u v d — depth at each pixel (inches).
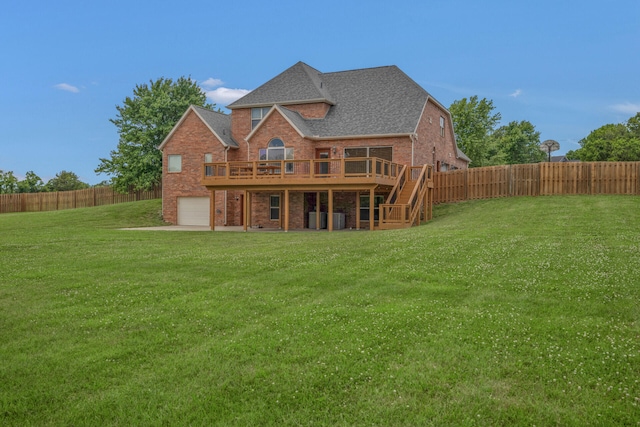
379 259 459.5
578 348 223.1
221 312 294.2
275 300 319.3
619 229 627.2
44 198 1998.0
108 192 1815.9
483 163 1888.5
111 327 269.9
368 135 1044.5
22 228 1004.6
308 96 1139.3
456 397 180.4
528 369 202.5
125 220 1233.4
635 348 221.9
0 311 303.4
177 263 463.8
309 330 256.2
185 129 1216.8
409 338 241.1
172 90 1785.2
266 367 209.6
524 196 1037.2
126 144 1685.5
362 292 334.3
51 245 630.5
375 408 173.8
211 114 1267.2
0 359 224.8
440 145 1268.5
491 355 217.6
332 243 606.5
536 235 603.5
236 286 360.2
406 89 1147.9
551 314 274.7
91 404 180.7
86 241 685.9
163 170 1243.8
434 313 279.6
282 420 167.6
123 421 168.9
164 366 213.8
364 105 1138.7
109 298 331.6
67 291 352.8
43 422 169.2
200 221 1212.5
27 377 204.5
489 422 163.3
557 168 1019.9
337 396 183.5
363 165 1069.1
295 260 470.6
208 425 165.0
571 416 165.3
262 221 1116.5
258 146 1093.8
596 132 2701.8
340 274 394.6
